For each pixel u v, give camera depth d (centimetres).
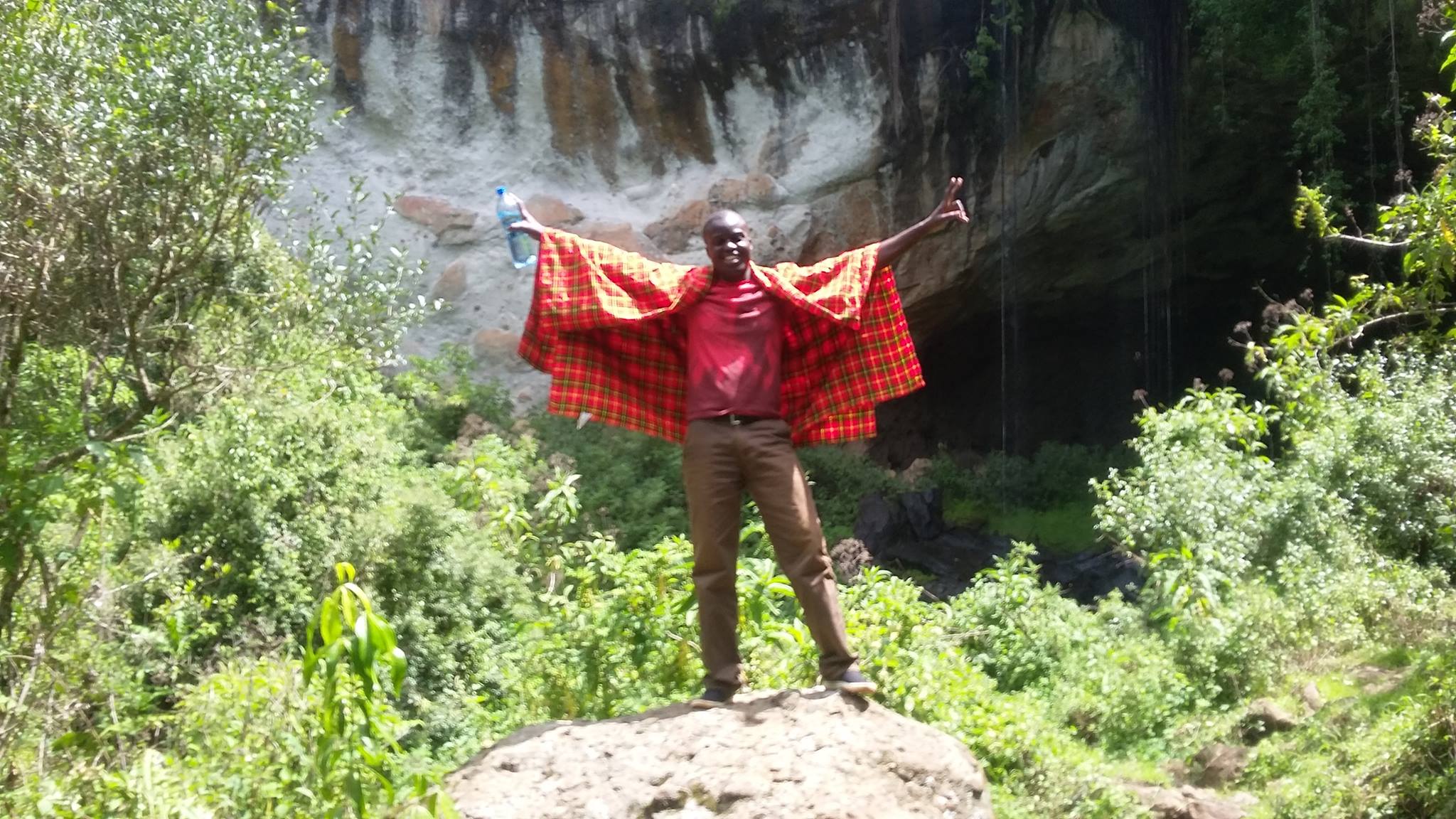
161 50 596
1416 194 746
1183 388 2228
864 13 1834
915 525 1609
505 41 1775
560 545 950
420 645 769
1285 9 1634
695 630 591
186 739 497
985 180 1923
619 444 1430
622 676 587
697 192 1842
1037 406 2309
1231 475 1034
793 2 1814
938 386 2289
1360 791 601
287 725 464
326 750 387
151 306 619
